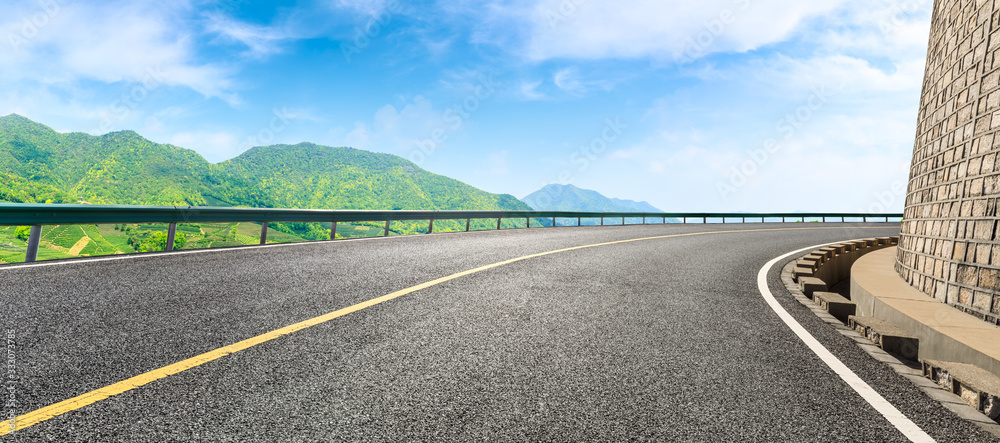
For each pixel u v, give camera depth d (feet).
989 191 15.43
